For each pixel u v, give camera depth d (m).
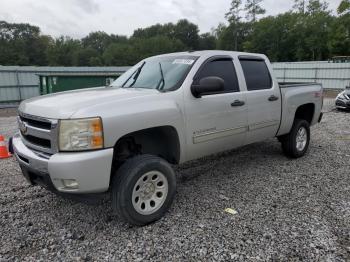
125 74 4.88
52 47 94.69
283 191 4.41
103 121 3.02
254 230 3.37
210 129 4.07
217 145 4.25
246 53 4.93
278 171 5.25
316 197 4.20
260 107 4.79
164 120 3.51
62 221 3.62
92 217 3.71
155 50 92.81
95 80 14.91
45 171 3.06
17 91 20.89
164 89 3.85
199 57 4.17
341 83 26.91
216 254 2.97
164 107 3.52
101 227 3.48
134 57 93.50
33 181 3.42
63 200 4.17
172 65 4.25
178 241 3.19
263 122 4.90
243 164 5.64
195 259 2.90
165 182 3.58
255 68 4.95
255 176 5.02
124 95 3.49
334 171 5.23
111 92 3.76
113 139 3.10
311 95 5.97
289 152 5.84
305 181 4.79
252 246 3.08
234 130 4.42
